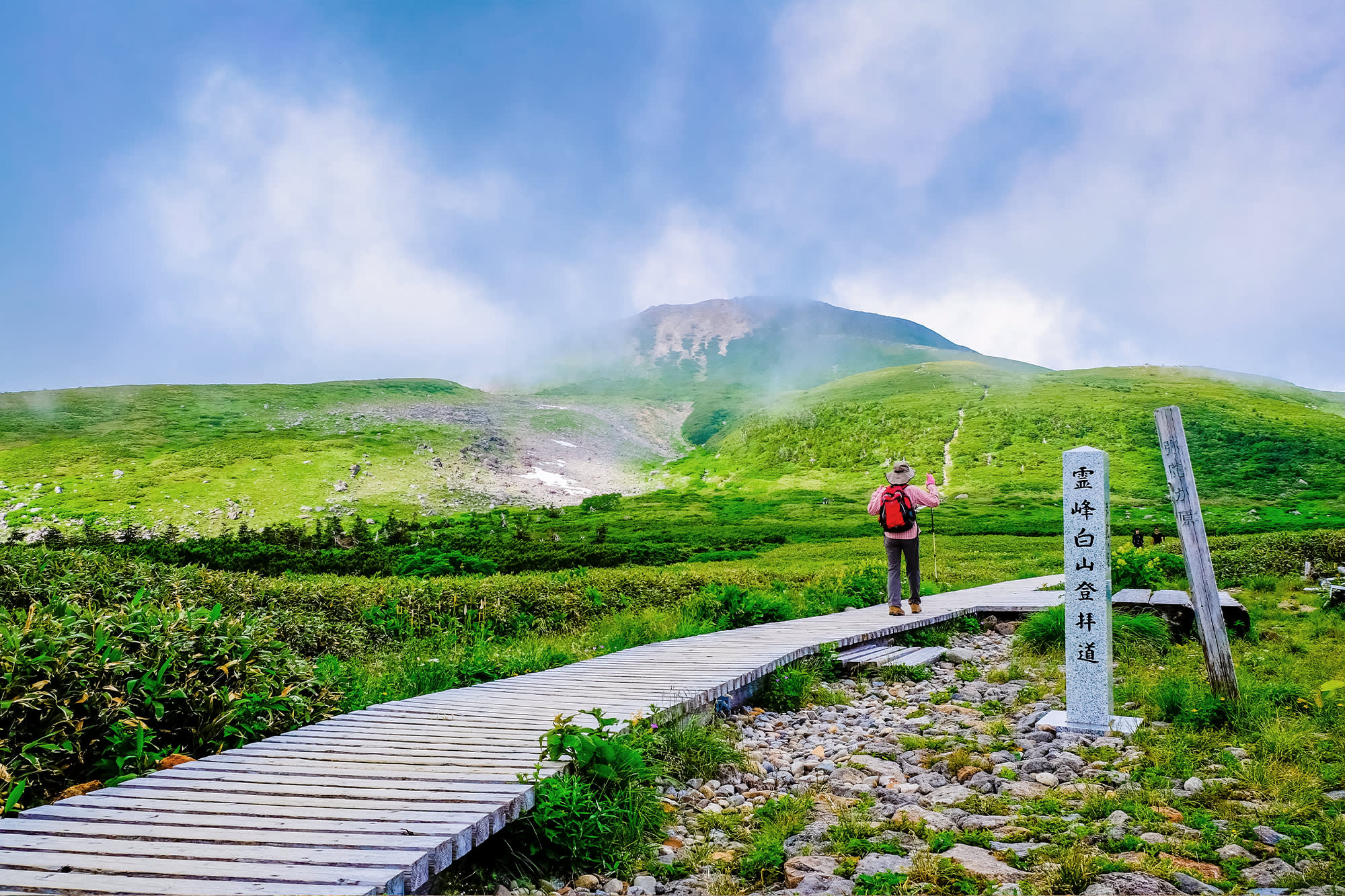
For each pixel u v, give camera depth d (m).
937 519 69.94
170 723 6.48
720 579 21.41
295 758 5.78
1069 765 6.28
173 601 12.63
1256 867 4.22
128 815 4.54
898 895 4.07
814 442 142.00
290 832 4.27
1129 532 59.00
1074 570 7.45
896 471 14.10
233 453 127.00
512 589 17.17
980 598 16.91
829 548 47.97
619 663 10.03
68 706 5.83
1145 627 11.08
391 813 4.56
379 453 132.50
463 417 166.12
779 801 5.74
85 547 19.00
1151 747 6.53
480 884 4.59
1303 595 15.61
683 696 7.63
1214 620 7.28
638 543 58.28
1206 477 104.12
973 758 6.61
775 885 4.44
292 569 30.17
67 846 4.07
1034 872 4.27
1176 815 5.02
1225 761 5.99
